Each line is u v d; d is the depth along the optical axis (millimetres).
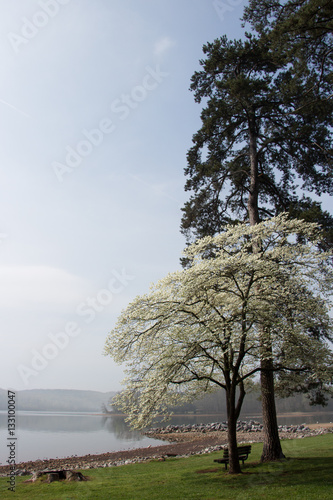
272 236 14375
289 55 14742
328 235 15008
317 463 12773
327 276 13461
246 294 13062
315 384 16812
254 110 18406
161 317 12930
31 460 22469
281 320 12664
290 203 18172
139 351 13242
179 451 22703
